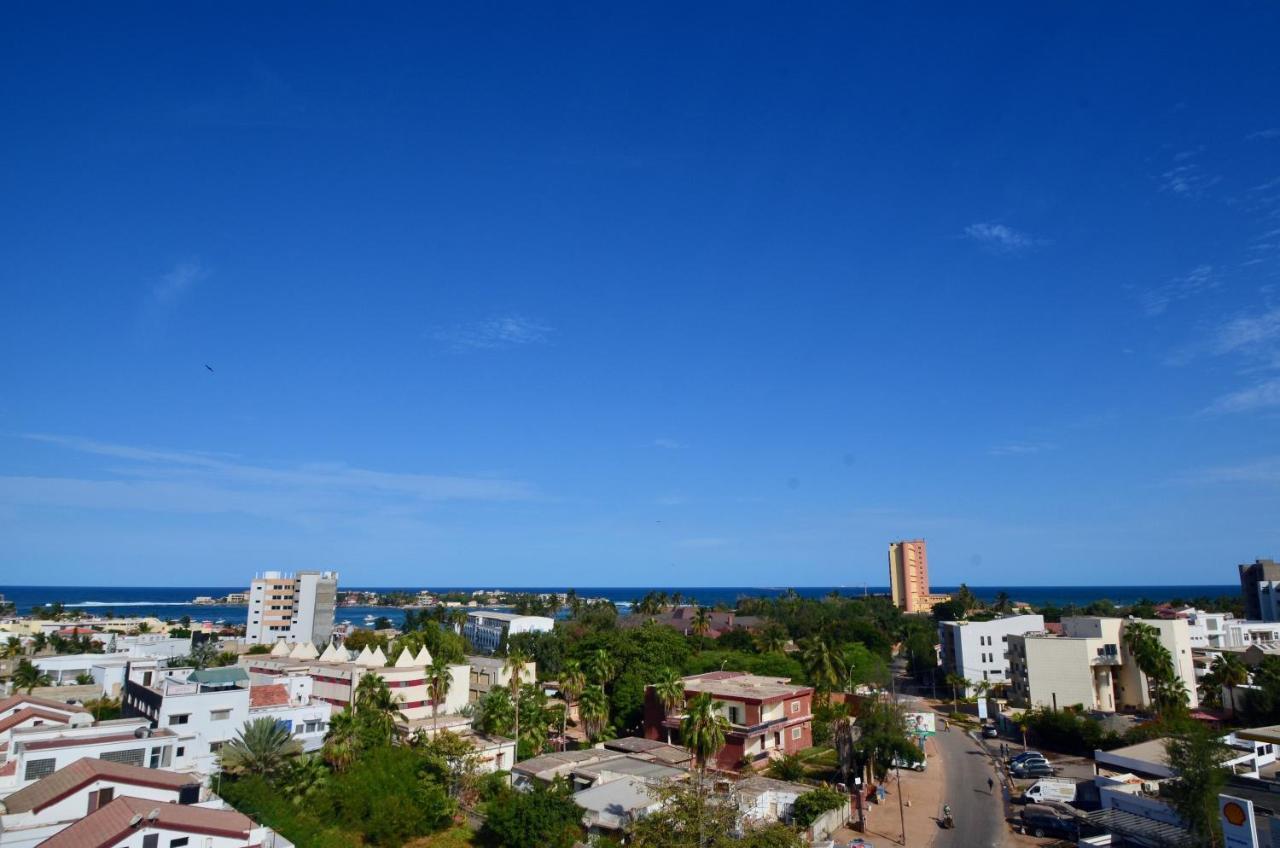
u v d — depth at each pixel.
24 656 122.81
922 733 87.31
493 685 107.62
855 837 57.25
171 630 191.12
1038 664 106.06
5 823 42.81
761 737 75.06
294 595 184.00
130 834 39.09
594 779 63.38
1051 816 58.09
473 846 57.44
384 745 66.81
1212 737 51.59
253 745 62.19
